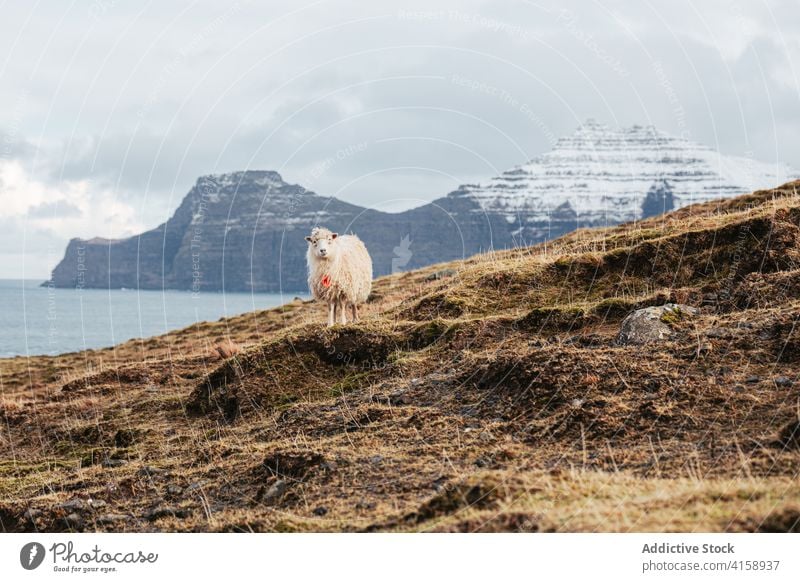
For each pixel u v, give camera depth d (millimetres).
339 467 9992
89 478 11977
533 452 9516
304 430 11773
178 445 13062
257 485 10367
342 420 11766
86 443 14617
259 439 12148
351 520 8609
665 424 9461
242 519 9234
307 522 8758
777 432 8664
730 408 9516
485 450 9844
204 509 10008
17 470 13359
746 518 7168
